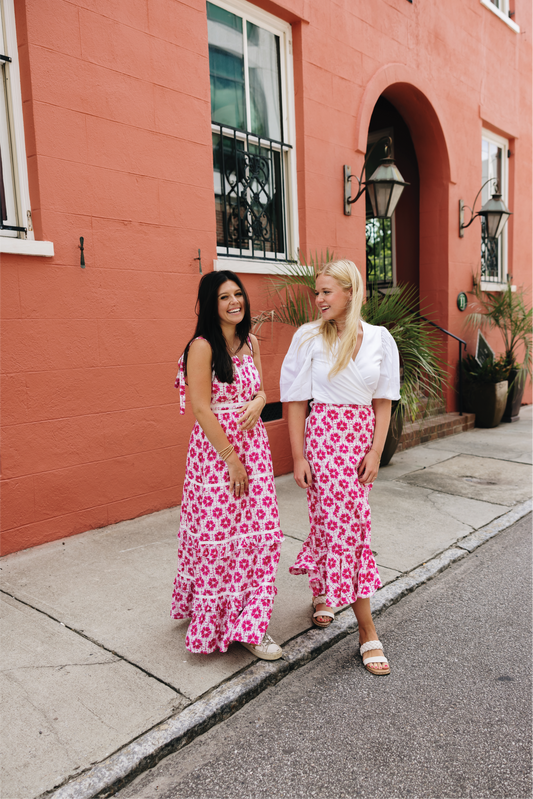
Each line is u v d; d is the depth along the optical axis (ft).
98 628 8.63
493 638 8.77
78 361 11.93
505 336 27.04
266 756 6.36
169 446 13.80
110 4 11.98
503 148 29.40
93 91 11.81
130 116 12.48
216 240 15.31
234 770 6.16
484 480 16.85
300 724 6.88
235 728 6.81
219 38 15.35
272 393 16.78
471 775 6.06
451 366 22.99
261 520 7.98
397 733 6.70
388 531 12.84
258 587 7.95
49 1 11.00
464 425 24.23
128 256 12.64
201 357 7.39
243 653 8.05
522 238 31.12
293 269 16.39
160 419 13.55
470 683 7.65
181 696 7.09
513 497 15.25
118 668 7.64
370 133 26.66
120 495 12.94
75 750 6.19
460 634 8.89
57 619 8.88
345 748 6.46
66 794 5.65
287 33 16.79
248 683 7.36
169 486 13.92
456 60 24.12
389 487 16.17
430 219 24.73
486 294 27.68
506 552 11.98
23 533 11.40
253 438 7.98
